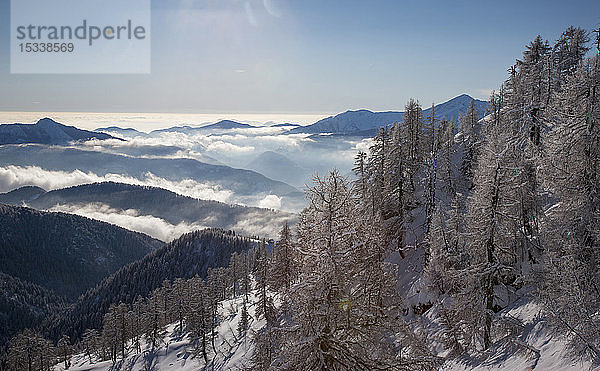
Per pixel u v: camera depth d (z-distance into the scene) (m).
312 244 11.65
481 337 24.27
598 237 19.11
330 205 11.41
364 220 13.59
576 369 16.50
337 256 10.98
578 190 20.45
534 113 37.25
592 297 17.83
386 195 43.81
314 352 10.78
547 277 20.92
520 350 20.91
